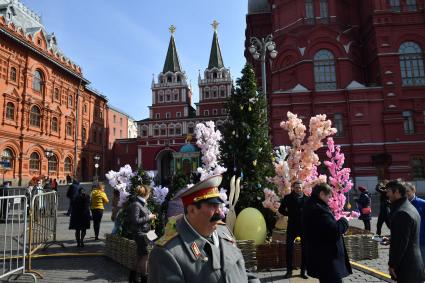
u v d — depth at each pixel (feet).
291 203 23.56
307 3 107.24
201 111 215.72
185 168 31.55
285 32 110.93
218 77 218.79
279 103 97.96
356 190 91.35
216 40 229.86
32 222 26.99
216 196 7.80
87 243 36.81
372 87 95.40
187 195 7.87
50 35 147.54
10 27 115.96
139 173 30.68
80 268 26.91
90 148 174.81
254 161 30.83
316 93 97.19
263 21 134.92
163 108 217.97
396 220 14.43
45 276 24.73
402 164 92.07
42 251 32.71
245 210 28.32
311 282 22.04
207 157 30.30
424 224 17.08
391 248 14.52
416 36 98.07
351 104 95.66
